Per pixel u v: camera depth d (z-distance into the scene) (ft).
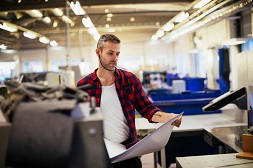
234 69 17.11
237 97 9.56
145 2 13.55
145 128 9.07
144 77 28.37
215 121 10.84
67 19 15.92
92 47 44.47
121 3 13.51
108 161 5.23
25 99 3.71
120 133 6.22
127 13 21.27
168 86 26.91
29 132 3.28
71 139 3.23
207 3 12.23
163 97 13.21
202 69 26.78
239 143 7.54
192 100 12.51
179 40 39.04
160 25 23.93
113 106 6.25
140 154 5.88
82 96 4.02
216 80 21.13
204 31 25.05
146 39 43.29
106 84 6.37
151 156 15.74
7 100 4.81
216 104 9.69
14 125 3.33
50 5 13.42
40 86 4.45
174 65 43.78
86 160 3.54
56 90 4.01
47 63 45.11
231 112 11.53
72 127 3.25
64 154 3.17
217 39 21.03
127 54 45.85
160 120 6.53
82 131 3.56
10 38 26.71
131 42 45.01
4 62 42.91
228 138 8.13
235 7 12.82
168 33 25.08
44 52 45.19
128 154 5.46
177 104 12.42
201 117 11.87
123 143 6.23
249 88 9.13
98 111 4.14
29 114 3.35
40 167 3.23
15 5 13.53
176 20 16.12
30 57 45.14
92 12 21.83
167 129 5.95
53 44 27.68
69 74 13.80
